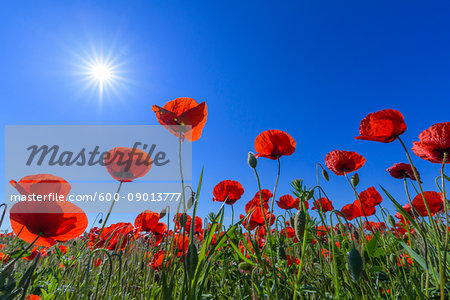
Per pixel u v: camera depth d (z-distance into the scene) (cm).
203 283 20
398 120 28
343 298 26
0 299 15
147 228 48
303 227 26
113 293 27
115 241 38
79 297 25
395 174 41
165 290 20
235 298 35
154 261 37
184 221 22
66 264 30
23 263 39
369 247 29
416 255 24
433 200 36
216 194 44
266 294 27
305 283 31
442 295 20
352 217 42
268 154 36
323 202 42
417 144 33
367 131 29
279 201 52
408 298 25
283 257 32
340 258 29
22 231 20
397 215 46
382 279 31
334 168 43
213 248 21
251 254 31
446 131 28
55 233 19
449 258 26
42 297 24
